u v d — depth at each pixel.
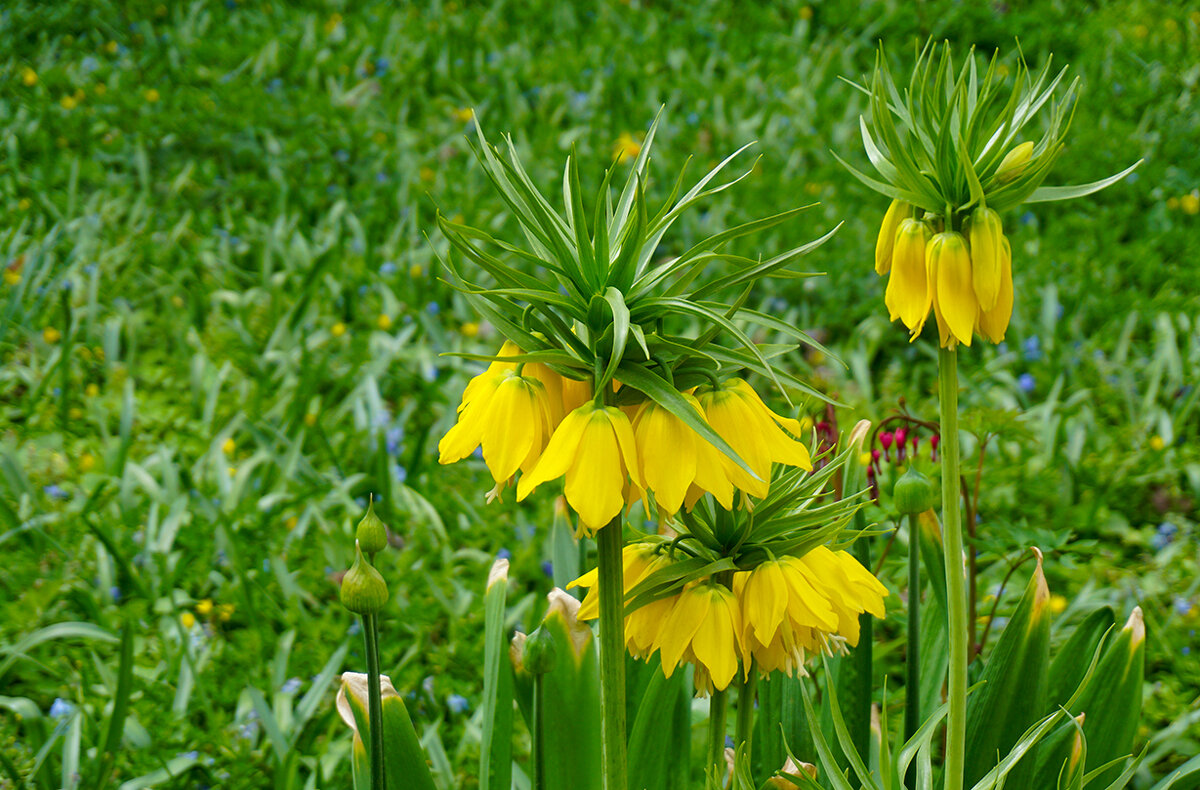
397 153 6.09
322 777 2.55
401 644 3.04
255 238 5.29
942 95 1.22
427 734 2.53
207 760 2.59
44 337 4.48
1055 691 1.87
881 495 3.09
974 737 1.74
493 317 1.14
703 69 7.59
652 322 1.14
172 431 4.10
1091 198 5.70
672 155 6.16
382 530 1.31
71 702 2.83
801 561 1.32
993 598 3.04
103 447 3.91
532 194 1.13
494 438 1.13
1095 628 1.88
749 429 1.14
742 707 1.45
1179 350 4.54
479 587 3.30
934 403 4.09
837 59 7.61
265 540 3.45
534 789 1.56
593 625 2.03
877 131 1.23
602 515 1.08
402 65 7.21
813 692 2.19
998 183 1.18
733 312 1.14
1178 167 5.87
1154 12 7.86
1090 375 4.33
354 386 4.35
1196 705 2.65
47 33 7.41
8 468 3.50
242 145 6.04
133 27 7.58
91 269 4.81
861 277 5.01
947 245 1.16
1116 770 1.76
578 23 8.30
